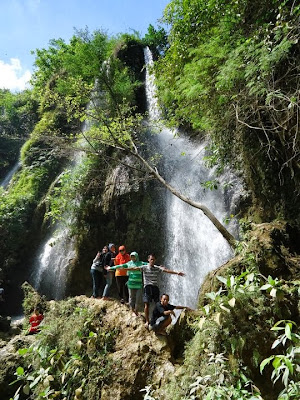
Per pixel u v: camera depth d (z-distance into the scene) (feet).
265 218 29.40
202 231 38.14
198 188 41.04
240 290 16.01
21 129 88.58
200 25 27.91
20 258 50.29
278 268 20.06
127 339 19.07
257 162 27.35
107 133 33.50
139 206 44.16
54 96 36.96
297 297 17.19
